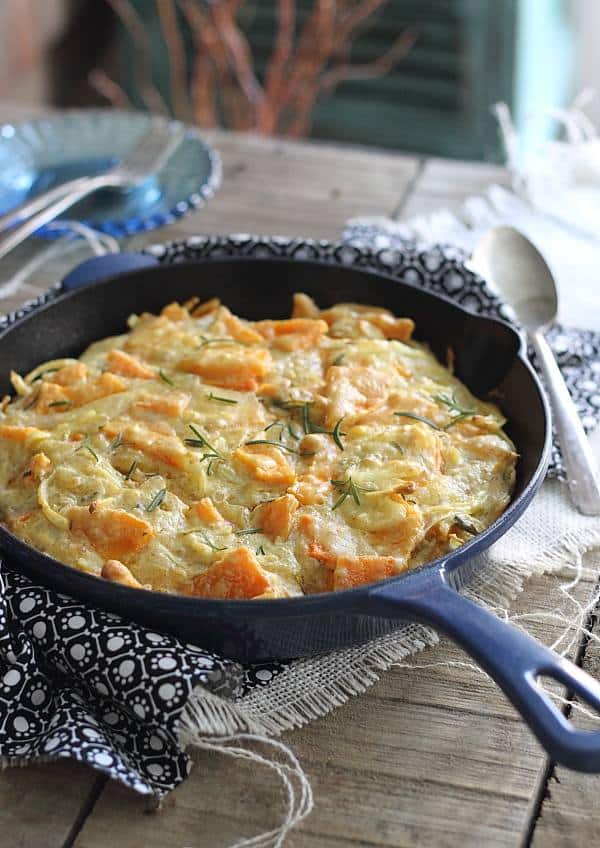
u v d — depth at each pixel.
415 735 0.64
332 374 0.77
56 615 0.64
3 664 0.65
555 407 0.79
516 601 0.71
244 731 0.64
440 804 0.61
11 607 0.65
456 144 1.86
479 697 0.65
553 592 0.71
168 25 1.92
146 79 2.01
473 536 0.69
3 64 1.82
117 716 0.64
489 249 0.90
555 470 0.77
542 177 1.04
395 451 0.72
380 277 0.83
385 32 1.80
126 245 0.98
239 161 1.10
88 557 0.67
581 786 0.62
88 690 0.65
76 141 1.09
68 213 1.00
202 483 0.71
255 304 0.86
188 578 0.66
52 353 0.81
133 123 1.10
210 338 0.81
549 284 0.88
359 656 0.67
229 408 0.75
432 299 0.82
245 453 0.72
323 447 0.73
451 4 1.73
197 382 0.77
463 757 0.63
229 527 0.69
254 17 1.87
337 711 0.65
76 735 0.61
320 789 0.62
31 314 0.80
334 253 0.88
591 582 0.72
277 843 0.60
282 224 1.01
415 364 0.80
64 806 0.61
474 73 1.79
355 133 1.93
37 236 0.97
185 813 0.61
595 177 1.04
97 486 0.70
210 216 1.02
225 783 0.62
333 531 0.68
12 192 1.04
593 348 0.86
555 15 1.84
